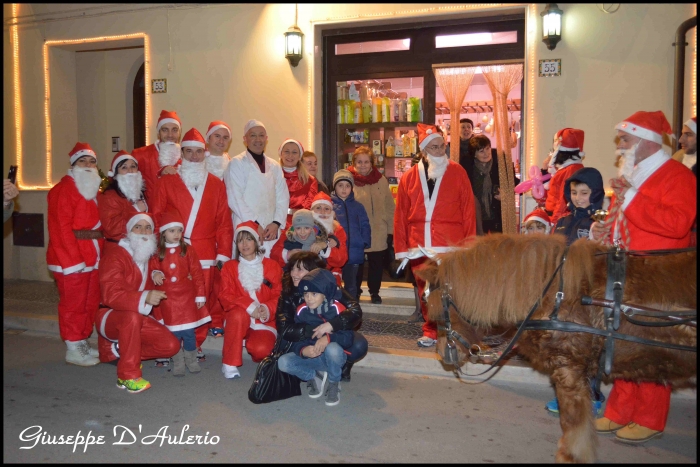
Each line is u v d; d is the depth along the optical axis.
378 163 7.66
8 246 8.70
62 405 4.25
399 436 3.70
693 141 3.99
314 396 4.41
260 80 7.47
